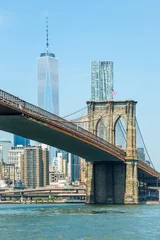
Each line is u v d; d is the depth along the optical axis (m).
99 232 112.56
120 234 109.56
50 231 113.19
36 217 153.12
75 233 110.19
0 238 101.31
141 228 121.31
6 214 170.75
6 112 157.88
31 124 172.25
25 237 102.88
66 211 190.75
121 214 168.75
